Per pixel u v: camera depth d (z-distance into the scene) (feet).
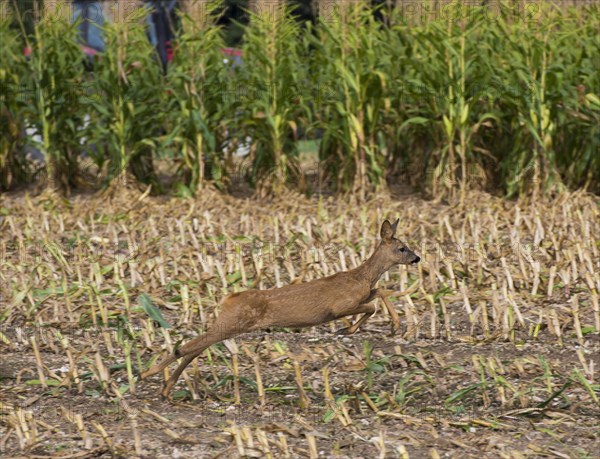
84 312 64.08
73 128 114.11
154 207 101.86
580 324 61.31
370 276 51.31
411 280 69.92
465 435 43.83
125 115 111.45
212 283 69.41
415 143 114.73
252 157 112.68
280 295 49.03
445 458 41.09
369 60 108.17
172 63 112.98
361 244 78.59
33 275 67.10
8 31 120.47
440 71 106.42
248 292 49.01
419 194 111.96
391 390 50.52
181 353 48.42
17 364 55.42
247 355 53.47
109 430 44.73
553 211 89.56
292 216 93.56
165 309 66.13
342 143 111.86
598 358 55.57
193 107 110.83
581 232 84.17
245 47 111.86
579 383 50.29
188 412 47.65
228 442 43.01
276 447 42.09
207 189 108.47
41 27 114.83
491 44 107.04
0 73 117.08
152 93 113.80
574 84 105.70
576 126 106.32
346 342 59.16
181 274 73.26
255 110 110.83
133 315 64.28
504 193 108.99
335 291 49.96
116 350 58.03
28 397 49.80
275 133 109.50
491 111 108.06
